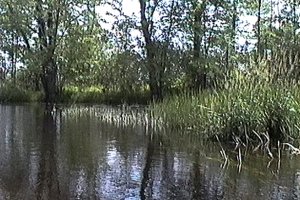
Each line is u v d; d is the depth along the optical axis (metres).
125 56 20.50
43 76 23.50
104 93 22.88
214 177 6.19
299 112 8.54
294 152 7.89
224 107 9.37
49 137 9.95
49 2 22.53
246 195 5.32
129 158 7.50
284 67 9.42
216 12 20.25
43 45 23.19
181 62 19.97
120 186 5.71
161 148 8.49
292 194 5.34
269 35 21.19
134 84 21.75
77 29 23.58
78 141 9.36
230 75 10.35
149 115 13.50
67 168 6.72
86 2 23.33
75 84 24.72
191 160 7.35
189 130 10.94
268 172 6.47
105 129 11.42
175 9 20.12
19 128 11.65
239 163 7.11
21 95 24.55
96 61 23.88
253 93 9.09
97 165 6.95
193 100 11.30
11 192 5.44
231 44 20.14
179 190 5.54
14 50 23.64
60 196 5.29
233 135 9.09
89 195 5.34
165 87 20.22
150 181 5.98
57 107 19.42
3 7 22.95
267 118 8.72
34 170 6.59
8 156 7.64
